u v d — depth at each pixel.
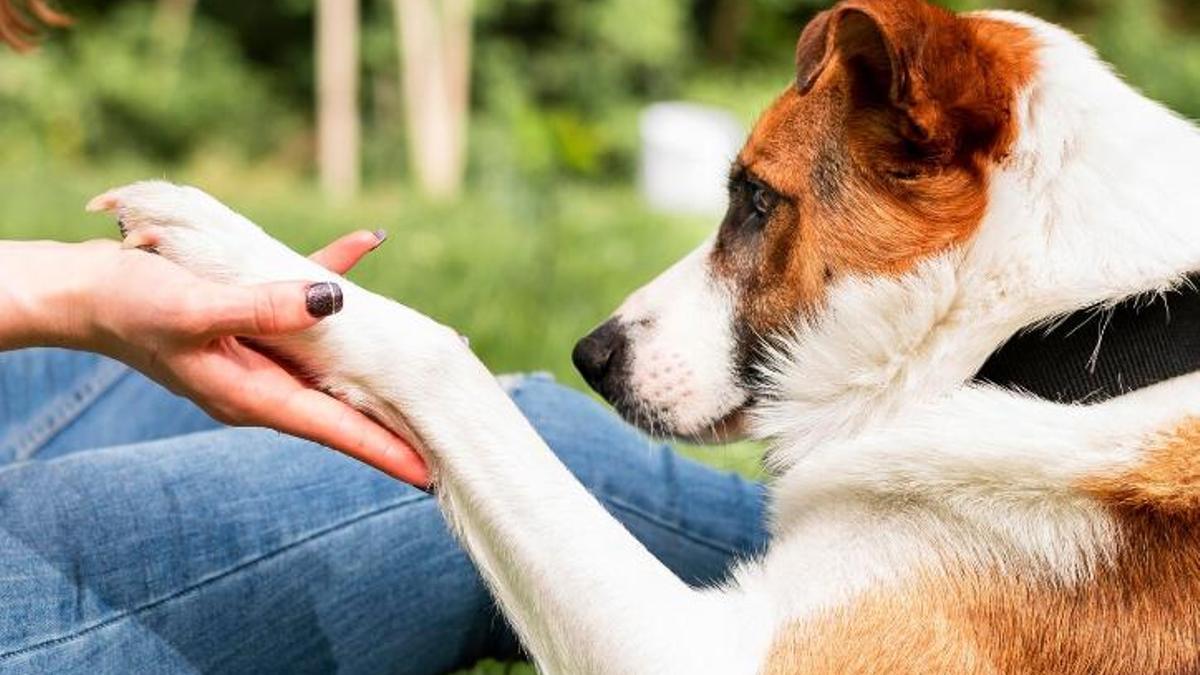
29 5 1.17
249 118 5.71
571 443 1.11
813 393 1.04
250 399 0.91
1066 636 0.93
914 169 1.00
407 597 1.05
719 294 1.08
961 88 0.98
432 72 5.10
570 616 0.95
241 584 0.99
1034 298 0.97
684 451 1.44
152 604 0.97
